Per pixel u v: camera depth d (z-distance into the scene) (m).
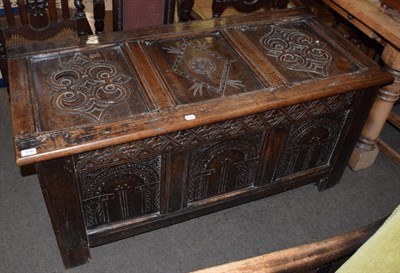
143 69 1.53
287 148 1.70
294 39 1.77
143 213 1.61
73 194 1.38
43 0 1.60
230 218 1.90
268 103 1.43
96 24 1.80
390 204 2.03
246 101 1.43
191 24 1.79
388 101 1.92
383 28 1.65
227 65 1.60
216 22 1.82
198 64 1.59
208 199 1.71
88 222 1.51
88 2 2.39
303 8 1.98
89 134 1.26
